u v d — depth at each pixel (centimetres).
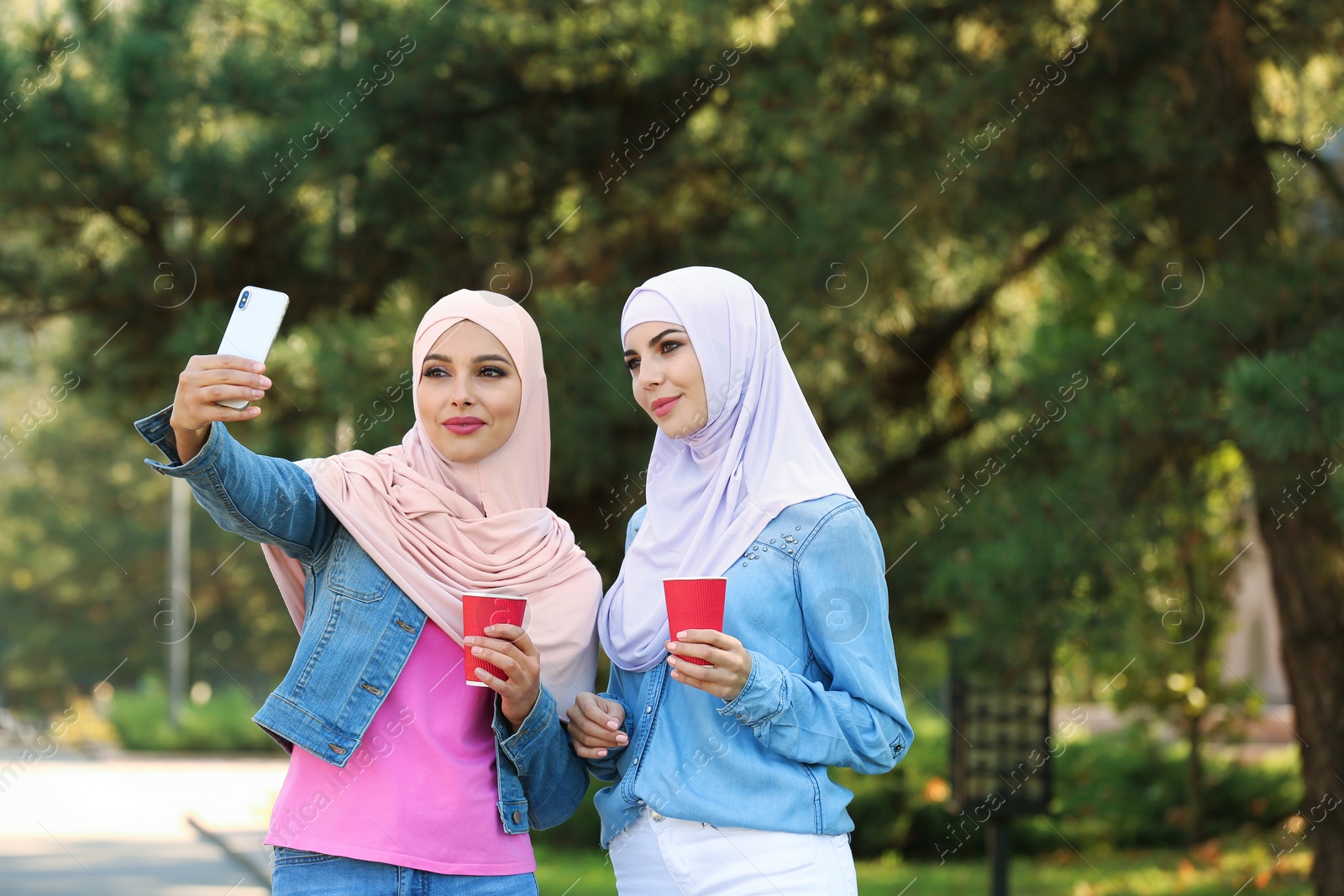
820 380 668
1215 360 531
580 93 661
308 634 272
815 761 258
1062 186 603
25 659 3047
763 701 248
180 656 2542
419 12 628
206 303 612
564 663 290
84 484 3114
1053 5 584
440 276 655
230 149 640
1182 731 998
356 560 276
